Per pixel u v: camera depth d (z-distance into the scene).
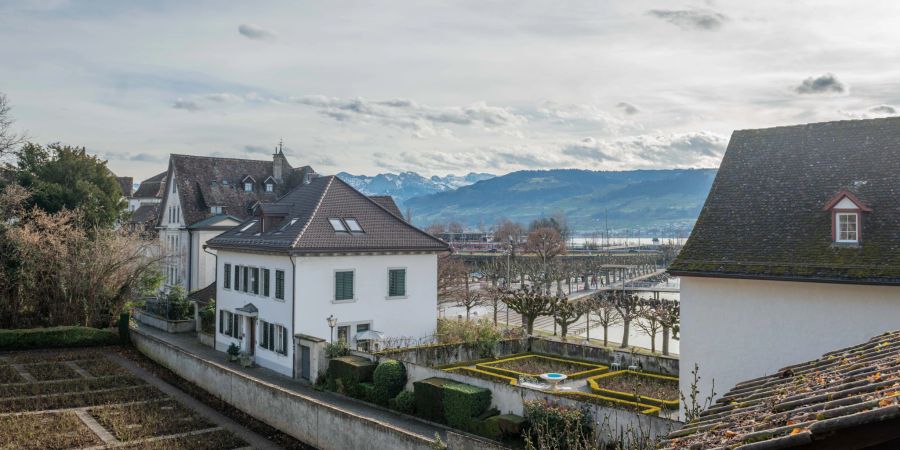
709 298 22.84
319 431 22.58
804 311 21.00
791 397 7.73
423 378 28.25
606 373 32.03
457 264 76.44
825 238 21.59
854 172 23.02
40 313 47.47
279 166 71.25
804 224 22.38
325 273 35.84
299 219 38.34
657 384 29.98
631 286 119.38
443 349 35.34
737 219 23.81
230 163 69.44
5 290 45.28
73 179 56.62
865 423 5.10
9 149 53.41
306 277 35.22
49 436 23.55
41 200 52.47
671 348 52.25
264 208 41.09
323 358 33.09
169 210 67.69
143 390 31.28
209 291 51.50
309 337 33.78
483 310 77.38
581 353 36.72
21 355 39.84
